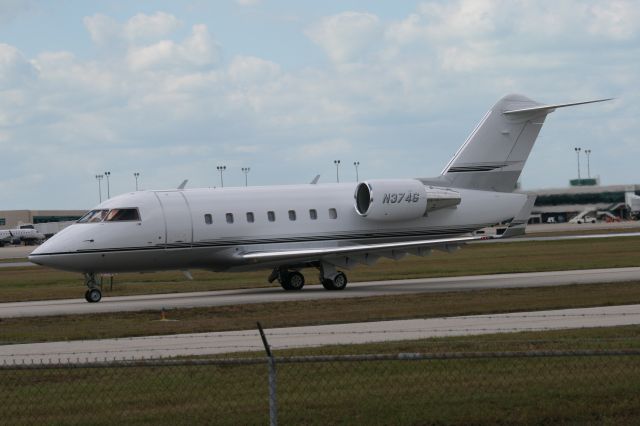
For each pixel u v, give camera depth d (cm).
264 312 9044
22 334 7706
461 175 13262
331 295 11031
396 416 4212
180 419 4281
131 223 11494
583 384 4688
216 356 6019
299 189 12788
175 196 11944
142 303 10750
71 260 11206
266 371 5331
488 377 4928
